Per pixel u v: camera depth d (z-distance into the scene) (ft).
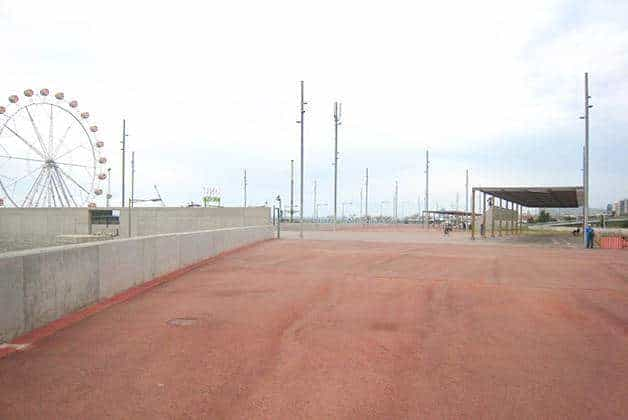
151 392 15.90
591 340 23.26
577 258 63.05
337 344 21.80
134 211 131.75
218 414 14.38
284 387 16.58
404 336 23.39
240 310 28.40
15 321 21.47
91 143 173.88
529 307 30.89
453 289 36.94
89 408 14.60
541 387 17.03
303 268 47.55
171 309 28.35
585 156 96.84
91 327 23.86
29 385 16.30
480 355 20.63
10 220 147.23
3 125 155.94
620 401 15.88
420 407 15.19
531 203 166.91
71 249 26.61
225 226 122.11
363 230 193.16
